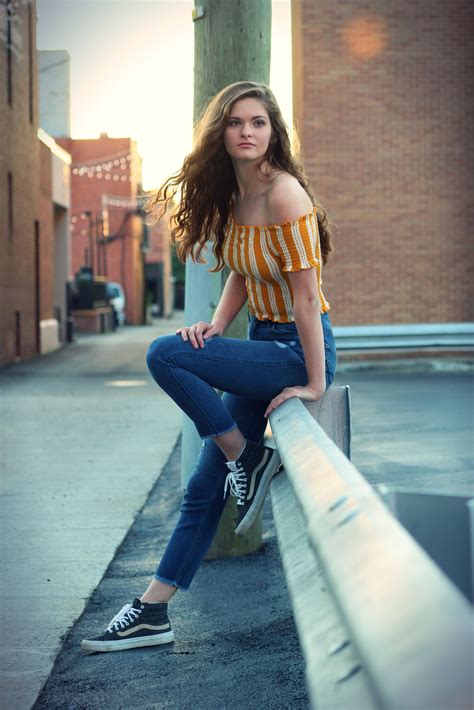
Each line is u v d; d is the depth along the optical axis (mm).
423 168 15133
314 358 2754
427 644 562
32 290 21969
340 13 14852
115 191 50938
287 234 2783
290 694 2760
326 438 1682
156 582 3314
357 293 15109
